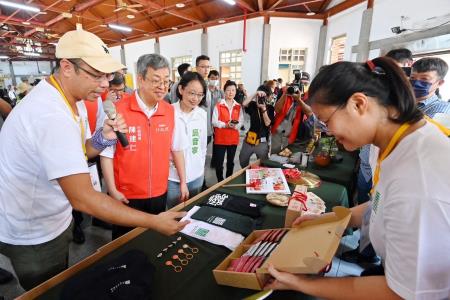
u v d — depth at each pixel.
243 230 1.02
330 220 0.77
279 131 3.19
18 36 11.06
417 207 0.42
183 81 1.71
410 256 0.43
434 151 0.45
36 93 0.81
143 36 10.60
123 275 0.71
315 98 0.54
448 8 3.73
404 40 4.52
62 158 0.73
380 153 0.57
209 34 8.49
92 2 7.14
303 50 7.41
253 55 7.63
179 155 1.57
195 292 0.73
